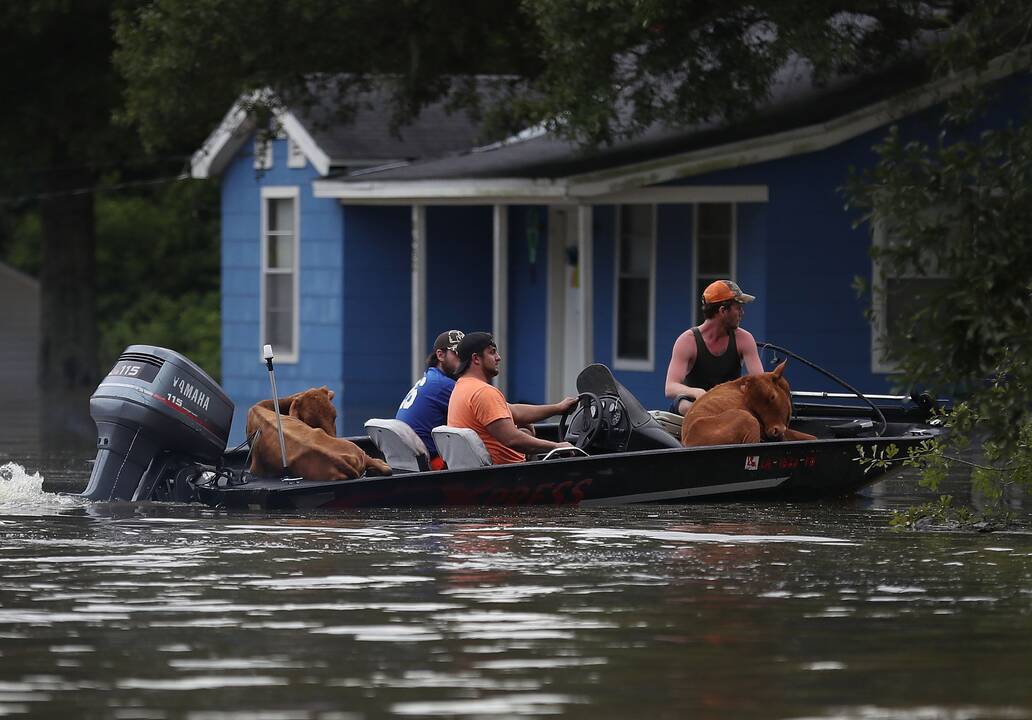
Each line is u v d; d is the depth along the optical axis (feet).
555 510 141.49
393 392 313.53
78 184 368.48
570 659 82.48
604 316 272.92
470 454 144.25
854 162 241.35
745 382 154.40
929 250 145.38
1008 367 133.39
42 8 310.86
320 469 143.13
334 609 94.94
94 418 147.13
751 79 220.23
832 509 144.97
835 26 229.86
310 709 73.46
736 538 124.36
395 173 278.87
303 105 268.82
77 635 88.22
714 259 251.80
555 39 206.69
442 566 110.11
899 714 72.49
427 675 79.30
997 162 166.81
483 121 270.26
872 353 241.76
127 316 476.13
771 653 83.82
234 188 332.80
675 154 233.96
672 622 91.20
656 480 145.69
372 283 312.09
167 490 146.72
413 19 247.09
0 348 465.88
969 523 134.31
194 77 253.24
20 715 72.69
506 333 275.18
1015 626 90.38
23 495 150.61
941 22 199.82
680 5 211.20
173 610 94.79
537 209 292.40
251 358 329.93
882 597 98.78
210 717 72.23
